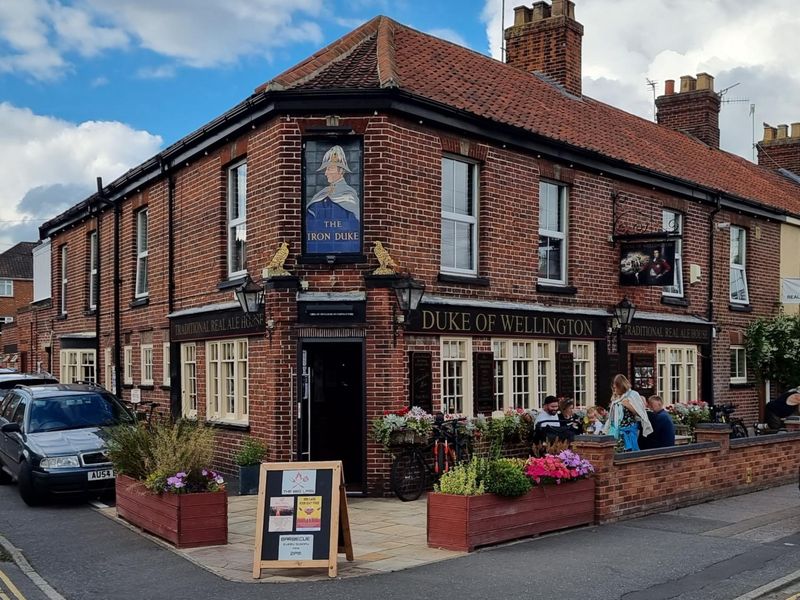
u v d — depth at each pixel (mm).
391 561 8602
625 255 16922
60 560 8922
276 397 12641
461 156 14086
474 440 13688
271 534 8039
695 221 19562
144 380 18688
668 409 17594
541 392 15469
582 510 10344
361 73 13438
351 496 12484
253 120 13352
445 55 16859
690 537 9844
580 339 16047
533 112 16422
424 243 13281
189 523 9297
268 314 12742
